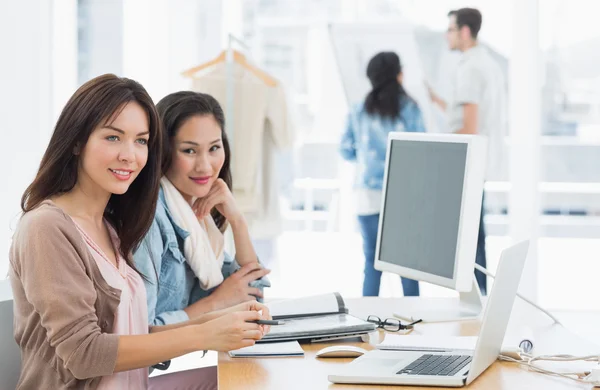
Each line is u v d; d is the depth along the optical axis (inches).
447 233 96.5
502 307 75.2
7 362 86.1
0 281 92.6
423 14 186.2
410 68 181.8
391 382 71.8
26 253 74.9
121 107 80.4
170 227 99.3
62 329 73.8
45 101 180.4
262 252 193.8
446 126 182.4
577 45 191.8
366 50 181.9
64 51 188.1
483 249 177.8
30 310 76.9
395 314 102.8
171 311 99.7
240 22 193.3
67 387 76.6
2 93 174.7
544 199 195.5
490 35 188.7
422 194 101.3
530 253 189.8
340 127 195.2
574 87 192.9
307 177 196.1
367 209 182.1
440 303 111.3
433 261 98.6
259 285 108.7
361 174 182.2
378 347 84.5
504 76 188.5
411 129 181.0
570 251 196.9
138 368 77.5
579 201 195.2
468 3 187.2
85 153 80.5
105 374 75.3
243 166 186.1
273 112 187.5
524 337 88.0
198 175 104.0
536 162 188.2
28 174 177.5
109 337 75.8
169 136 103.3
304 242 196.7
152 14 191.2
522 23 186.7
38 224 75.4
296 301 97.8
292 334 87.5
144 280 92.7
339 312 97.3
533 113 187.5
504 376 75.1
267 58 194.5
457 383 71.1
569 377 74.2
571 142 193.9
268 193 188.7
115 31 192.1
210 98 106.4
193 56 192.9
